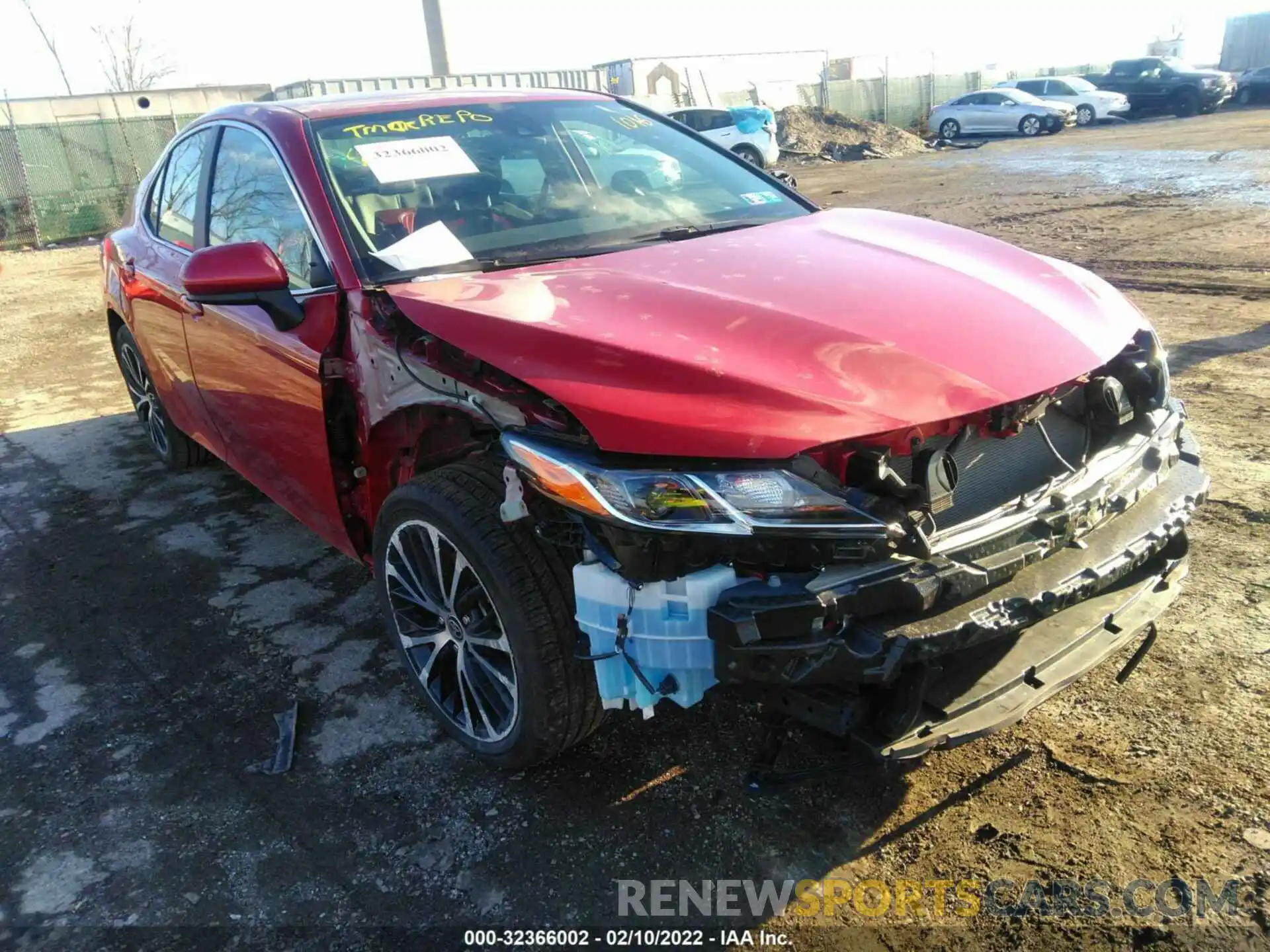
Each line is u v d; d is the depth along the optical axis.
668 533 1.96
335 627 3.51
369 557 3.15
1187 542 2.57
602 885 2.27
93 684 3.24
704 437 1.97
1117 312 2.70
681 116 21.98
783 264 2.72
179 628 3.57
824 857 2.30
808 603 1.89
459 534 2.37
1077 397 2.48
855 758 2.09
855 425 1.99
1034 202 13.08
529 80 27.09
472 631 2.53
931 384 2.12
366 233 2.93
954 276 2.66
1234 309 6.80
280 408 3.15
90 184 19.72
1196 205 11.57
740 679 1.96
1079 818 2.34
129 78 37.41
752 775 2.18
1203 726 2.62
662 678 2.11
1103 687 2.82
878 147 27.39
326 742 2.86
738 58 31.64
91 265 14.90
